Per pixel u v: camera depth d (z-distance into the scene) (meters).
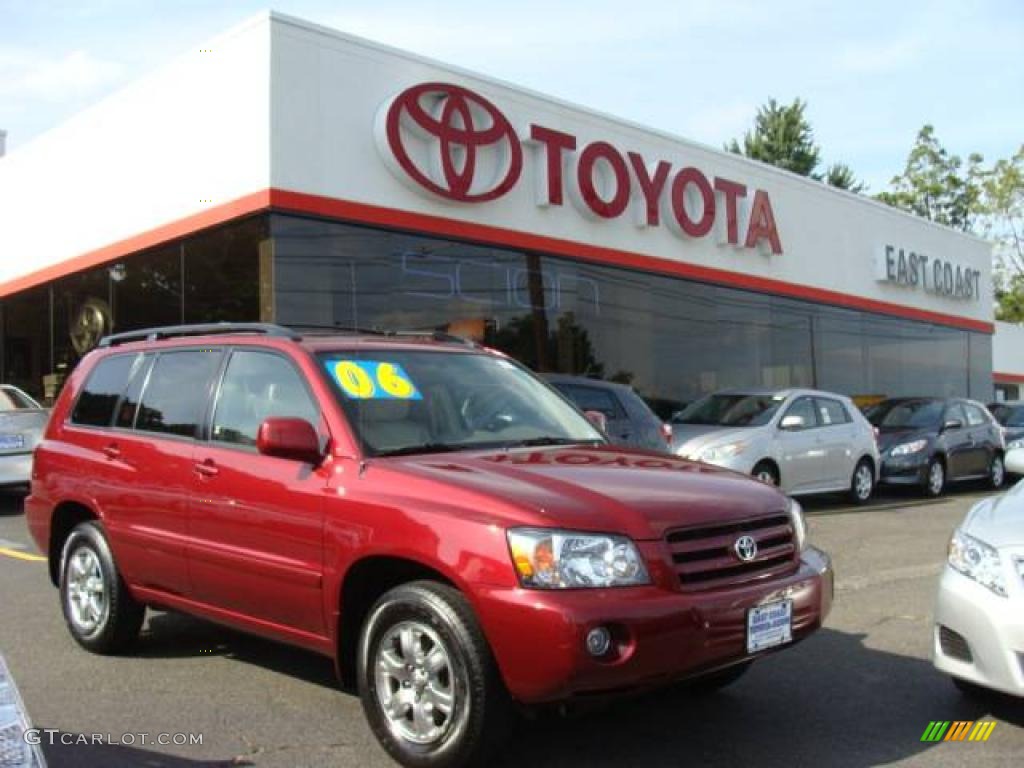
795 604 4.21
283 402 4.89
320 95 12.33
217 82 12.56
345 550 4.25
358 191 12.64
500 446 4.88
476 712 3.78
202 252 12.99
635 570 3.78
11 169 17.59
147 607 5.78
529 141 14.73
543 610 3.61
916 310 25.25
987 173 45.53
